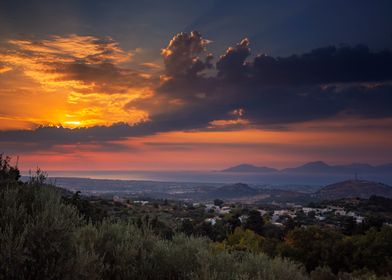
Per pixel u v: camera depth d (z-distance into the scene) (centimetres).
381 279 2209
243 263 685
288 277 711
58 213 471
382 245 3459
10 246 394
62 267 429
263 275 639
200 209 15525
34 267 424
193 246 660
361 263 3466
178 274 610
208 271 582
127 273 554
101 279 517
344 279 2389
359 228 7712
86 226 596
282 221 13075
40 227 431
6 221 437
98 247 565
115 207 8150
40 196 508
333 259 3575
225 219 10788
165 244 652
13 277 399
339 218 13700
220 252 675
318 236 3944
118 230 626
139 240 644
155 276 595
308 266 3747
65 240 454
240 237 4338
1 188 522
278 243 4188
